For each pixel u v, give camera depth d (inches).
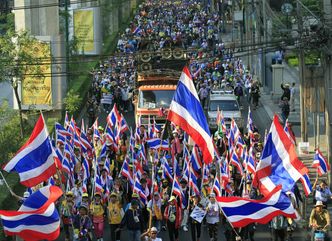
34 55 3176.7
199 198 2036.2
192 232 2025.1
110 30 5536.4
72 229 1991.9
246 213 1643.7
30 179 1779.0
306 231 2133.4
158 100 3312.0
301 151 2844.5
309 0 3334.2
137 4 6988.2
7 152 2687.0
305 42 2610.7
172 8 6599.4
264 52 3599.9
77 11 4252.0
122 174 2230.6
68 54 3909.9
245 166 2249.0
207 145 1731.1
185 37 5310.0
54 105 3462.1
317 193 2198.6
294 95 3636.8
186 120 1731.1
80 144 2536.9
